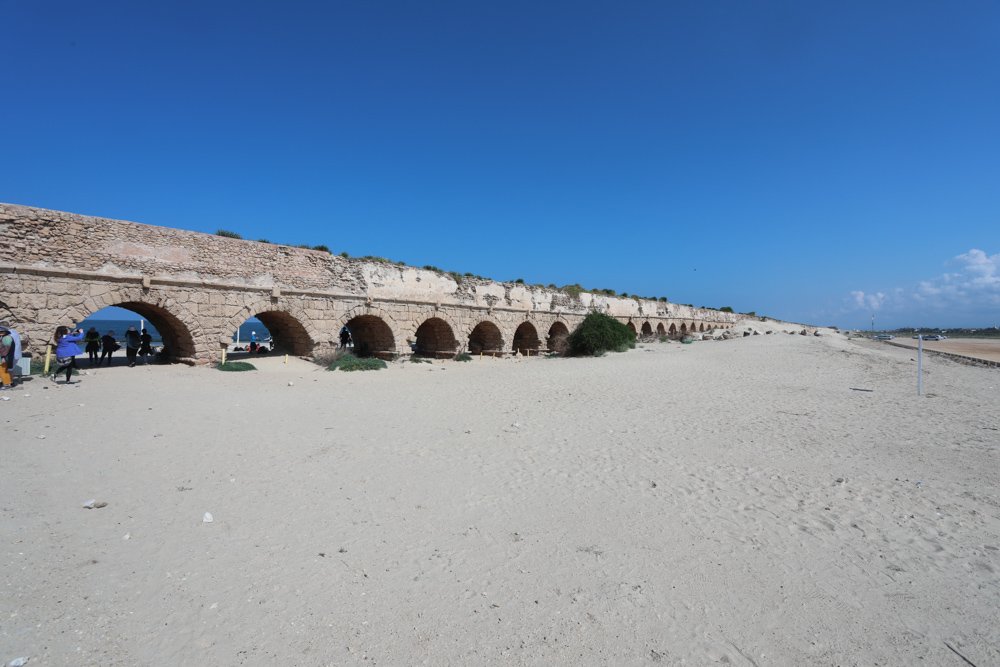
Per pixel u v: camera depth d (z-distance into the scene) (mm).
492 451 9172
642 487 7469
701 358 29219
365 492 6895
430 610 4301
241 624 3996
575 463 8578
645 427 11539
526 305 38906
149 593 4344
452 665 3656
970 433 11602
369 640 3885
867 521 6512
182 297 19484
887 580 5082
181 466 7617
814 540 5910
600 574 4980
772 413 13602
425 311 30250
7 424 9422
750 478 8070
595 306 47656
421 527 5887
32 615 3932
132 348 19203
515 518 6242
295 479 7285
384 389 16891
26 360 14430
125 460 7738
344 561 5031
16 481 6605
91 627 3859
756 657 3896
